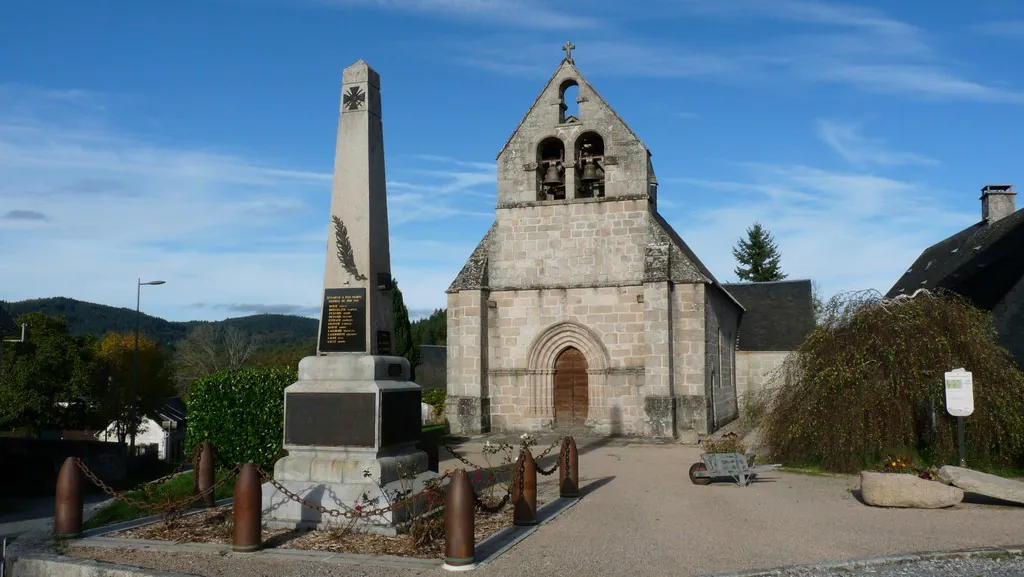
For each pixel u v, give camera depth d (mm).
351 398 10227
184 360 67312
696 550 9008
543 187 26219
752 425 19719
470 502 8141
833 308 16547
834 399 15453
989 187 34938
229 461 15164
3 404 38188
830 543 9336
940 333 15102
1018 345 19312
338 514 9188
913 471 12719
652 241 24266
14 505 25125
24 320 40125
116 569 8039
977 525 10375
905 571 8109
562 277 25062
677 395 23500
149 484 12953
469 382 24891
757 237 68375
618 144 24891
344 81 11141
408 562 8258
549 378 25109
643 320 23984
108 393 45500
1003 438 14570
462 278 25469
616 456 19562
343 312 10688
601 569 8117
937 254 38219
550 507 11938
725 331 30062
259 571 7961
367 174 10852
